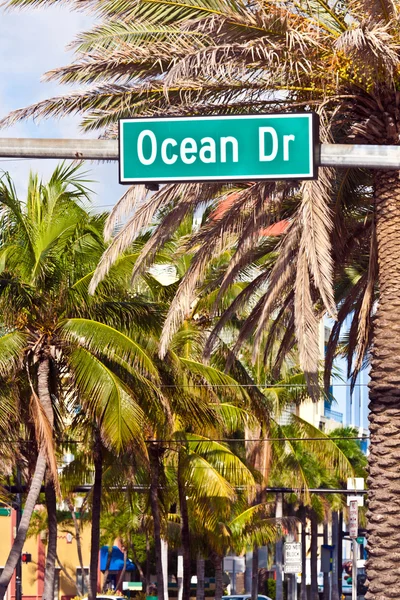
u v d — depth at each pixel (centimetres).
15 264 2792
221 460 3619
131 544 6425
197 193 2097
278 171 974
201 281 2409
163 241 2128
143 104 2044
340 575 8044
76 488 3938
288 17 1869
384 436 1839
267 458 4653
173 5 1972
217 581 4441
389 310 1877
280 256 2109
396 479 1827
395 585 1798
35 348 2789
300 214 2061
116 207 2036
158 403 2906
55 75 2022
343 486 6888
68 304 2800
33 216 2791
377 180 1925
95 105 2062
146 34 2014
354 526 3631
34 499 2752
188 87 1984
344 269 2603
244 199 2098
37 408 2664
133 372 2741
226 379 3366
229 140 980
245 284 3697
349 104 1959
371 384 1872
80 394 2708
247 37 1908
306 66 1936
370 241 2322
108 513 6034
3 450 2820
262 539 4459
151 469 3641
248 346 4178
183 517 3828
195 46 1961
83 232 2802
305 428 4978
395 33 1834
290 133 975
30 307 2792
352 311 3038
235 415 3647
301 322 1930
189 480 3547
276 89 2002
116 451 2752
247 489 3862
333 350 2706
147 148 989
